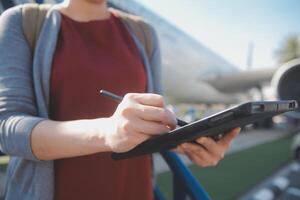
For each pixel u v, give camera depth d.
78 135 0.64
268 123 14.38
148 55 1.03
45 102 0.79
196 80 13.06
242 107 0.52
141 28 1.03
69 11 0.90
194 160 0.87
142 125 0.55
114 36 0.92
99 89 0.82
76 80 0.81
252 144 9.63
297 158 7.07
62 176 0.82
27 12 0.84
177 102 12.89
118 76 0.85
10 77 0.76
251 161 6.84
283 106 0.65
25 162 0.77
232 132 0.77
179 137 0.60
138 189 0.92
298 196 4.59
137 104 0.56
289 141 10.66
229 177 5.36
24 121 0.69
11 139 0.69
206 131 0.61
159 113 0.56
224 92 14.15
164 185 4.43
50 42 0.82
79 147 0.64
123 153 0.68
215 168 5.92
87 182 0.83
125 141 0.56
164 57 11.41
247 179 5.30
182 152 0.90
